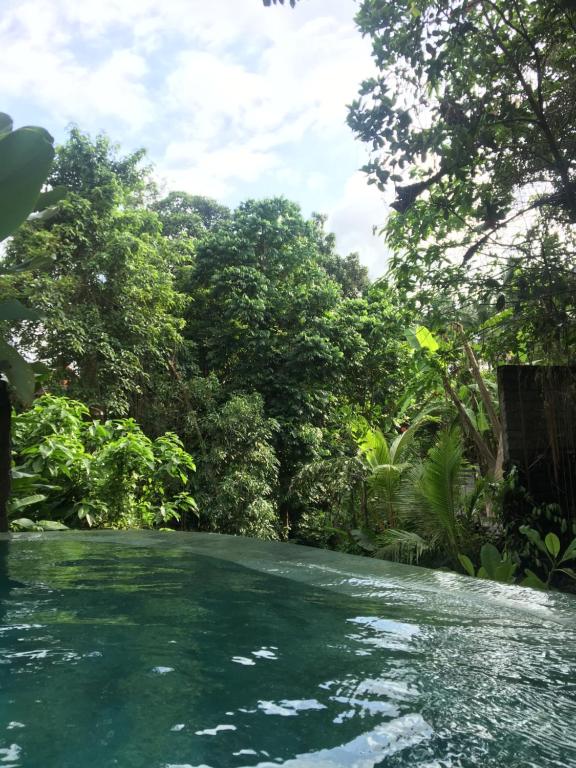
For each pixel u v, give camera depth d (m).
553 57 5.36
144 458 6.26
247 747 1.06
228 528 11.34
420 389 10.07
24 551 3.38
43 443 5.81
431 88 5.40
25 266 4.07
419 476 8.41
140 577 2.66
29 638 1.74
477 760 1.02
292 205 15.05
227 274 13.54
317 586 2.48
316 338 13.05
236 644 1.68
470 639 1.75
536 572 6.64
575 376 6.38
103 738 1.10
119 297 11.80
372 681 1.39
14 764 0.99
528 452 7.00
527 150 5.42
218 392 12.89
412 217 6.24
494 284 5.80
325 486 11.38
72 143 12.31
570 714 1.21
